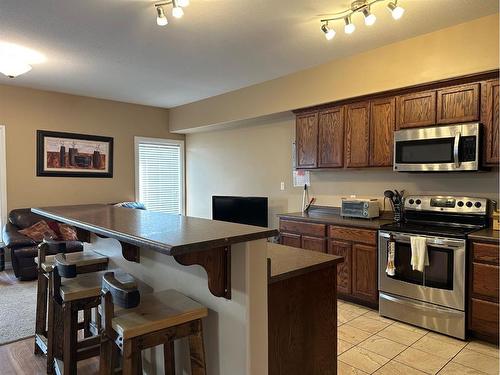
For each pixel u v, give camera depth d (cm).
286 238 426
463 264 280
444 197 338
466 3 266
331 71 396
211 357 163
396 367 248
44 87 514
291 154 496
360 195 419
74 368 196
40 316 260
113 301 147
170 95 557
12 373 239
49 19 293
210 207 643
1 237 503
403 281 316
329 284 189
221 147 616
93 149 581
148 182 649
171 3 263
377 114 363
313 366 181
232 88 511
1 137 500
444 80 312
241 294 146
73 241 470
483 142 295
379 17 288
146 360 211
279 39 333
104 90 528
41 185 534
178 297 170
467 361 255
